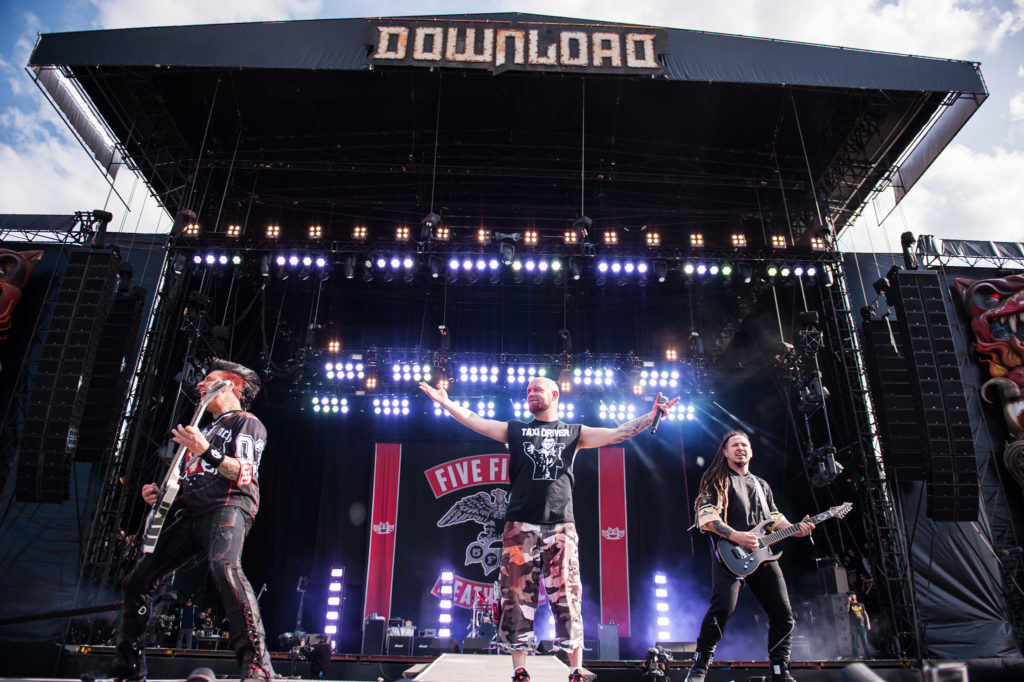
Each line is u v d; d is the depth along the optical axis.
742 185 18.77
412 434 20.95
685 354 21.20
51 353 12.59
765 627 17.75
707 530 4.52
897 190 18.09
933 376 13.47
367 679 12.05
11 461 14.13
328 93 16.78
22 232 16.06
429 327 21.88
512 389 20.83
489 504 19.97
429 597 18.81
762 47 15.41
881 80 15.16
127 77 15.50
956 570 14.09
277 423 20.94
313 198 19.86
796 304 18.48
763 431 20.03
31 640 11.64
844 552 16.47
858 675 2.46
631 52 15.27
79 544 13.31
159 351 14.45
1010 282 16.41
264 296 19.06
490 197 20.14
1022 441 15.15
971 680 11.77
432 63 15.03
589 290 21.58
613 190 19.86
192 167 18.02
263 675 2.71
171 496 2.92
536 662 3.50
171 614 14.41
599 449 20.70
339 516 19.80
